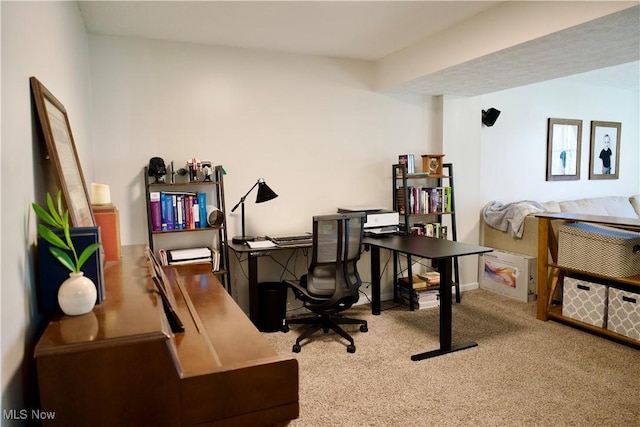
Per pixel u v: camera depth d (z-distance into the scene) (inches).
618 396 94.7
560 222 151.9
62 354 37.9
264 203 150.8
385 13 113.8
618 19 88.0
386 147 171.2
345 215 118.6
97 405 39.4
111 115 128.4
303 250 157.9
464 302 165.6
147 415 41.1
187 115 137.7
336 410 90.4
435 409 90.6
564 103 218.5
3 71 39.5
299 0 104.0
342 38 134.7
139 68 131.0
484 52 114.3
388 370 108.5
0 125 37.6
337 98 160.2
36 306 46.9
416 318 148.9
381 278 173.9
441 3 108.0
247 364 46.2
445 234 176.6
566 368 108.3
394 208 171.6
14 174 41.7
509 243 179.3
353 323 135.8
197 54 137.7
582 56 115.9
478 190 186.7
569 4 92.6
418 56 139.9
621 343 123.6
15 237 40.7
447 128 177.5
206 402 43.7
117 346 39.5
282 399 47.4
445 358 115.1
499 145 199.5
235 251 132.4
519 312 152.9
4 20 40.6
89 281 45.8
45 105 54.1
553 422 85.4
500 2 108.1
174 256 129.2
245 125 145.8
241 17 114.7
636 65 185.5
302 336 122.8
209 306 73.0
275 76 149.2
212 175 139.7
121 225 131.7
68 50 86.5
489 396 95.4
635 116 248.8
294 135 153.8
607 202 220.7
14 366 38.7
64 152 64.4
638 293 119.0
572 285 136.3
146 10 108.1
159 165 127.3
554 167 217.6
